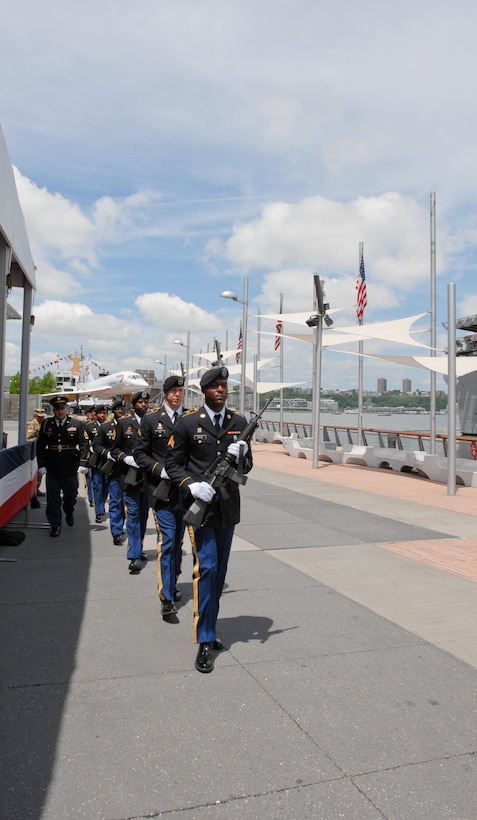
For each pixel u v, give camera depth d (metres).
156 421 5.36
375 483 14.27
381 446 21.47
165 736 2.98
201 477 4.00
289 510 9.96
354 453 19.00
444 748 2.96
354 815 2.45
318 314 17.45
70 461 7.66
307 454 20.86
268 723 3.13
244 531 8.09
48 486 7.57
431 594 5.41
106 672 3.66
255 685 3.55
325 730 3.08
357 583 5.71
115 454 6.78
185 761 2.78
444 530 8.59
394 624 4.63
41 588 5.32
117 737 2.95
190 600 5.15
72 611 4.74
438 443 21.06
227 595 5.25
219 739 2.97
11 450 6.53
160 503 4.80
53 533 7.58
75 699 3.31
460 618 4.79
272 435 30.84
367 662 3.92
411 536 8.06
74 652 3.94
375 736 3.04
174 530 4.80
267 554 6.81
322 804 2.51
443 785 2.66
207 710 3.24
